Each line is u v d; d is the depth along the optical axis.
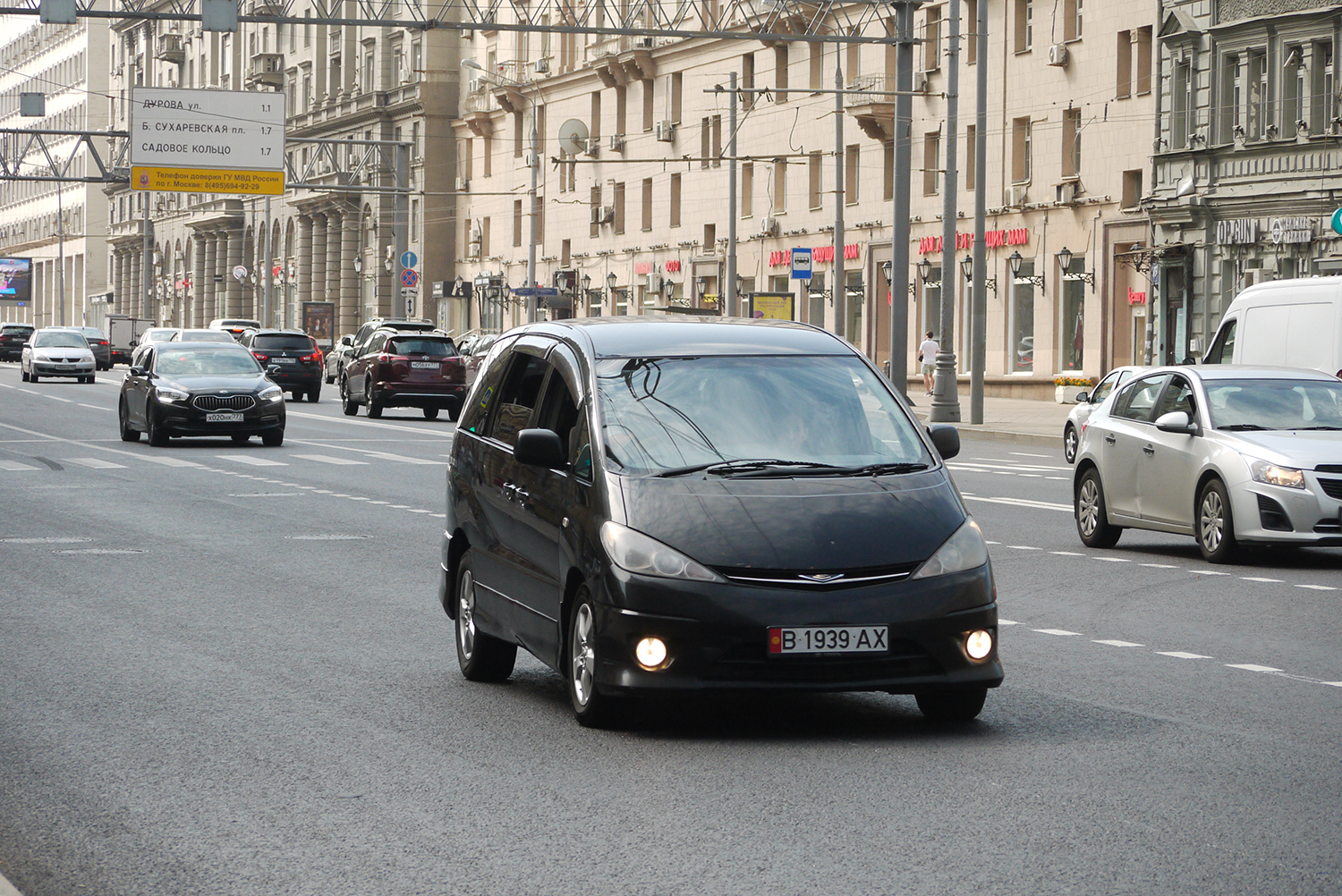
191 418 66.25
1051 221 109.38
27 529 38.75
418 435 77.56
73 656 22.80
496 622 20.36
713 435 18.67
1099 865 12.91
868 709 19.20
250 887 12.48
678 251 148.00
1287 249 90.81
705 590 16.92
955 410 85.56
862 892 12.20
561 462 18.72
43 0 65.44
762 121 136.88
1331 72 88.62
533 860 13.11
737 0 88.44
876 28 122.69
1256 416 35.22
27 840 13.82
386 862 13.11
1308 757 16.72
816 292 131.12
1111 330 104.56
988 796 15.11
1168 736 17.72
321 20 67.88
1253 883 12.45
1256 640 24.44
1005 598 28.91
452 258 189.88
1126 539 39.16
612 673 17.25
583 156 161.75
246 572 31.64
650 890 12.32
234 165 121.31
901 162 82.44
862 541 17.33
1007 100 112.62
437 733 17.92
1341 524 33.03
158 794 15.33
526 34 173.88
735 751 17.00
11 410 94.38
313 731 18.03
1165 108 98.88
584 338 20.19
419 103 187.12
